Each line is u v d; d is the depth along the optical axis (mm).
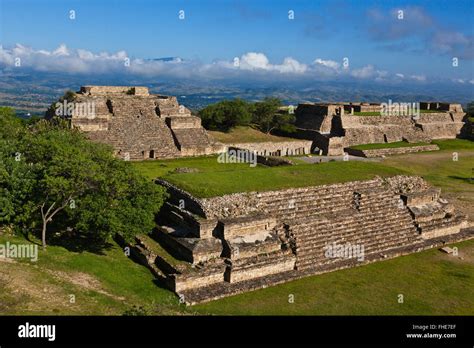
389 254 33312
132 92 72000
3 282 22656
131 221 29297
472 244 37219
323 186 36750
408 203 38406
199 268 27531
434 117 100062
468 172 67062
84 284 24969
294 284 28578
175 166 55906
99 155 31844
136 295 25219
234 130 83750
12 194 29625
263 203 33188
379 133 88562
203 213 29922
